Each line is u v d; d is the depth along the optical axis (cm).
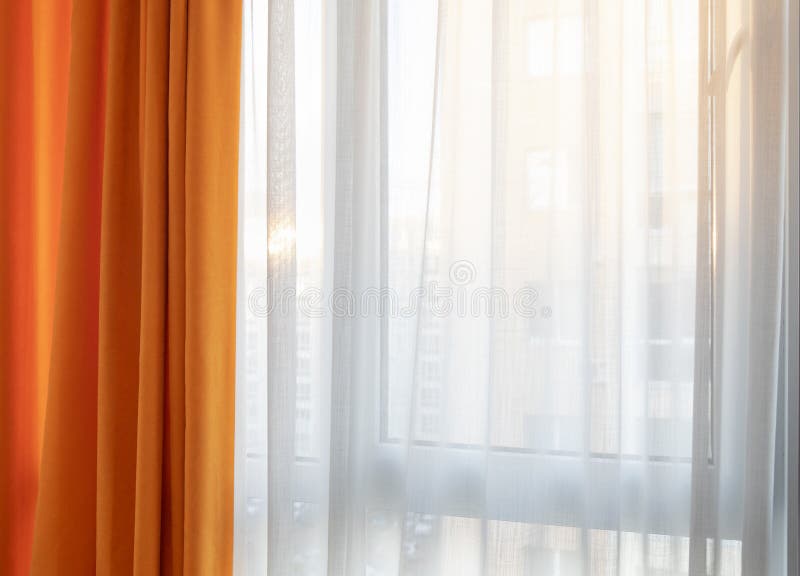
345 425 136
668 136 127
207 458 135
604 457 125
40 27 157
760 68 119
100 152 149
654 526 125
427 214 135
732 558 123
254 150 149
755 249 120
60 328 144
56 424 143
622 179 129
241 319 147
